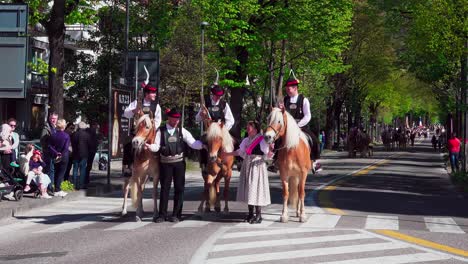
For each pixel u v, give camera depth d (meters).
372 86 66.81
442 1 28.17
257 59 36.97
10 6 14.14
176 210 12.91
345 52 57.69
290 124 12.27
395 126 124.69
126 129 21.53
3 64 14.00
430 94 54.12
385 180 27.86
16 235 11.52
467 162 35.72
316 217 13.38
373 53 58.44
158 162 12.84
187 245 9.98
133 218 13.51
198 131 40.78
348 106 67.88
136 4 37.62
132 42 37.78
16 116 39.88
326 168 37.34
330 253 9.27
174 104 39.41
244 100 51.84
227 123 13.48
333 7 36.50
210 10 34.81
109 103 21.16
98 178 24.33
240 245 9.92
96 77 36.75
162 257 9.02
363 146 53.88
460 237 10.98
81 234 11.33
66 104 40.19
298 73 46.28
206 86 40.09
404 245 9.95
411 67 35.09
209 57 37.16
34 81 39.03
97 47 37.12
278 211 14.60
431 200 19.03
